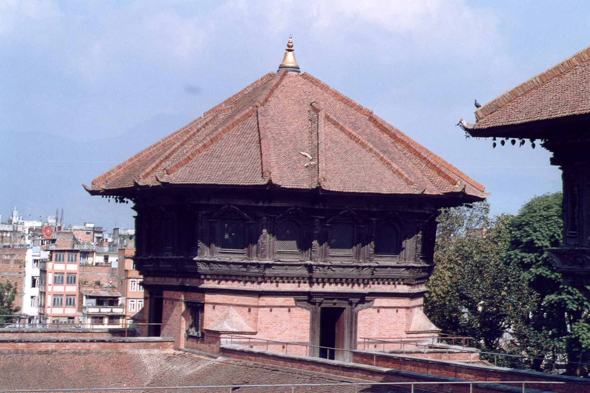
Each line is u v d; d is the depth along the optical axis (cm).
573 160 5719
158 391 8162
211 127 9694
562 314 13162
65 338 8950
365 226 8938
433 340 9300
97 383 8556
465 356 8962
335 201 8794
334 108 9919
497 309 14300
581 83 5656
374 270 8981
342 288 8881
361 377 7162
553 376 6594
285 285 8788
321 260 8806
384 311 9112
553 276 13225
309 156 8888
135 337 9138
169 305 9338
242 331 8656
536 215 13800
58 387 8438
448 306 14662
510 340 14300
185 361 8819
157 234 9512
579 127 5603
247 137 9131
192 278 9069
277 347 8744
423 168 9325
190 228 9050
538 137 5997
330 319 9512
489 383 6359
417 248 9162
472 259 14625
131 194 9869
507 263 14100
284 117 9506
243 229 8800
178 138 10412
